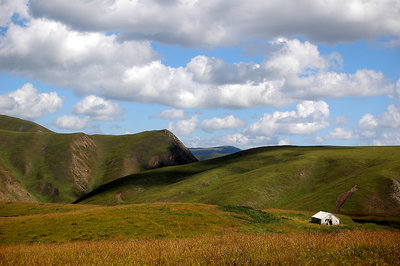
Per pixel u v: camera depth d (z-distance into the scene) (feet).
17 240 107.24
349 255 36.42
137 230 120.98
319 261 33.60
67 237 110.73
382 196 344.28
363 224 181.47
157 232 118.73
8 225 127.95
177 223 133.90
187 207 175.11
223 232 119.96
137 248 51.60
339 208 338.75
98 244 70.38
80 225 127.44
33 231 118.73
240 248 41.93
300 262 32.14
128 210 161.68
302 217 194.29
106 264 36.60
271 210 226.38
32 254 50.44
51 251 54.75
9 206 219.61
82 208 213.05
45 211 201.26
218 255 37.42
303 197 416.46
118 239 106.52
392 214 262.88
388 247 39.86
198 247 47.57
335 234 68.23
